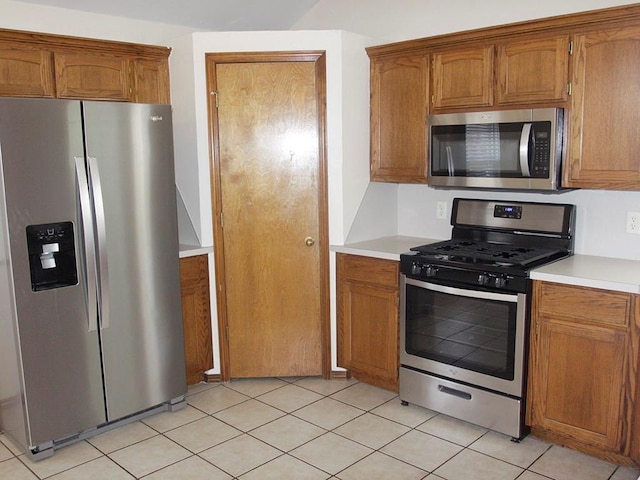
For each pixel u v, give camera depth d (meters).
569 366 2.67
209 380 3.70
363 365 3.56
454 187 3.35
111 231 2.89
